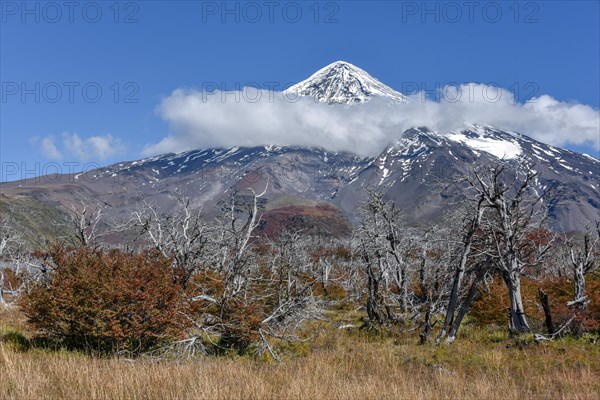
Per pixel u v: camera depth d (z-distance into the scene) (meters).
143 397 9.71
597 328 21.39
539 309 25.73
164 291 16.47
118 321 15.52
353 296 30.52
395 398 10.49
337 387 11.22
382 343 21.36
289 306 19.78
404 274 24.83
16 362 12.05
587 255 24.70
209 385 10.26
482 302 25.64
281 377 12.77
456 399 10.98
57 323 16.02
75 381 10.30
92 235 22.91
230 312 18.77
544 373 14.82
